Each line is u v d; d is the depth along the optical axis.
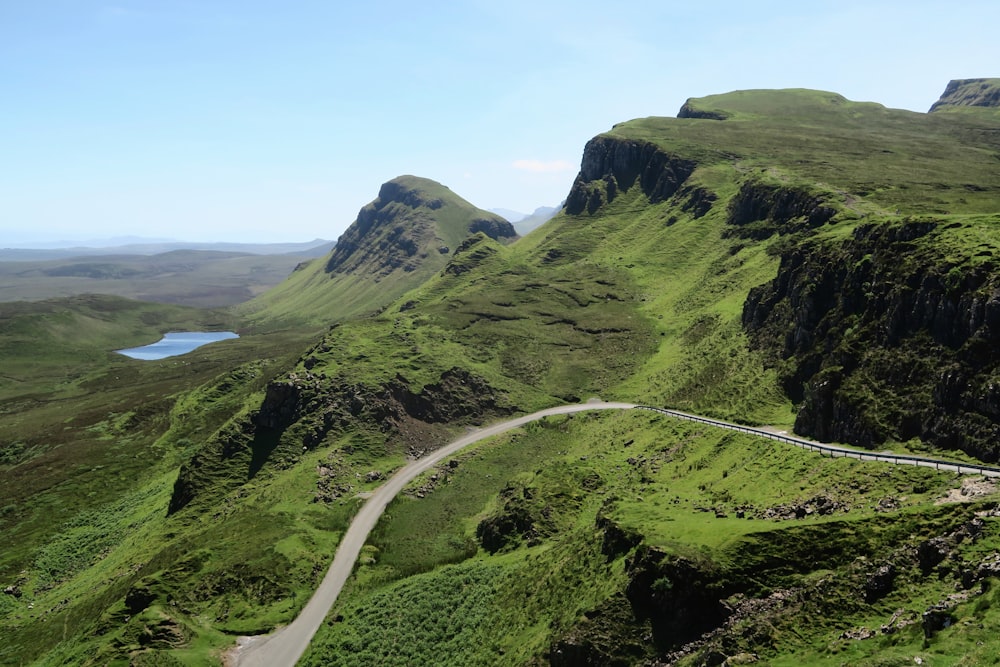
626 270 199.12
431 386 138.62
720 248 180.62
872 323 76.31
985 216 78.00
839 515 49.91
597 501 82.38
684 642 44.31
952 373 61.69
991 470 51.16
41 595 110.00
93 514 139.25
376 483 113.06
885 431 64.75
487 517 91.69
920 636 33.78
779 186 173.25
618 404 126.31
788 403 88.25
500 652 55.66
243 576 84.62
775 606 42.50
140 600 81.44
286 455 125.50
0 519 139.88
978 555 37.22
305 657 68.81
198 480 126.25
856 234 91.94
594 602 50.69
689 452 84.94
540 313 179.12
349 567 87.56
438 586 72.88
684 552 47.84
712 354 119.06
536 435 123.00
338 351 152.50
